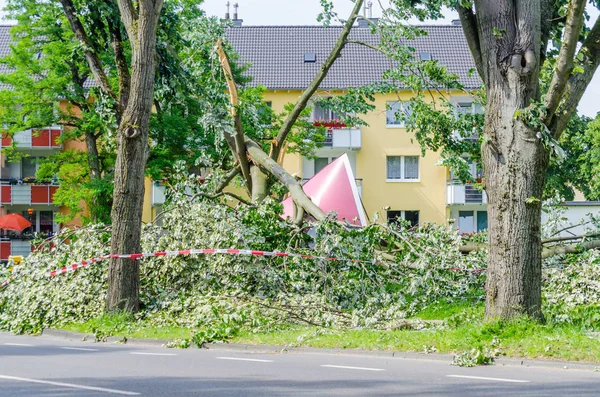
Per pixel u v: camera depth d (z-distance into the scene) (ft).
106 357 39.55
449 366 35.50
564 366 34.81
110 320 51.42
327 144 150.00
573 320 43.39
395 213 152.76
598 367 34.04
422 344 39.68
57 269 57.21
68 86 117.29
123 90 56.70
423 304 56.03
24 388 29.89
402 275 56.18
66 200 120.47
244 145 79.00
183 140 112.68
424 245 59.57
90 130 118.11
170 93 63.52
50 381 31.50
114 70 108.06
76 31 57.88
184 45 65.46
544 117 40.93
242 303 50.19
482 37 42.80
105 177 118.32
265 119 118.21
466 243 64.90
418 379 31.42
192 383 30.53
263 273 54.70
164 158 112.88
